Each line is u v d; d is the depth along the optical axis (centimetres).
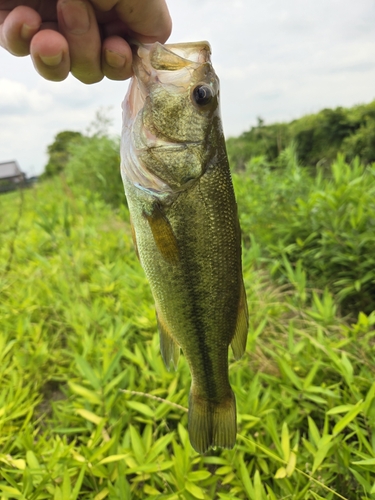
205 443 20
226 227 19
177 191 19
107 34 19
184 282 19
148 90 18
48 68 17
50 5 17
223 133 20
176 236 19
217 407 21
